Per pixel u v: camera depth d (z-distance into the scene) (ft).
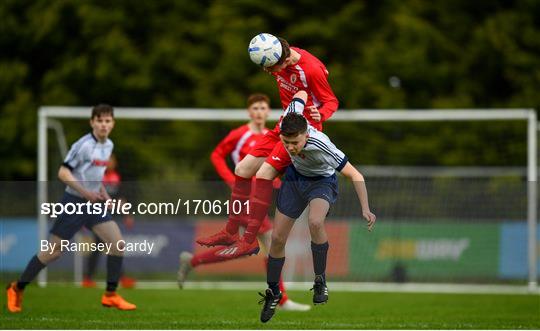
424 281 188.65
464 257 188.44
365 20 302.66
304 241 186.50
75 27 303.89
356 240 188.96
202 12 304.71
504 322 119.85
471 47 298.56
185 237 175.94
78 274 175.52
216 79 291.79
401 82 293.23
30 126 287.69
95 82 295.28
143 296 154.61
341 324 114.93
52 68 303.89
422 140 254.06
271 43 102.42
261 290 170.50
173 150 252.01
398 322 118.52
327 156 97.71
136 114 181.16
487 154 256.11
